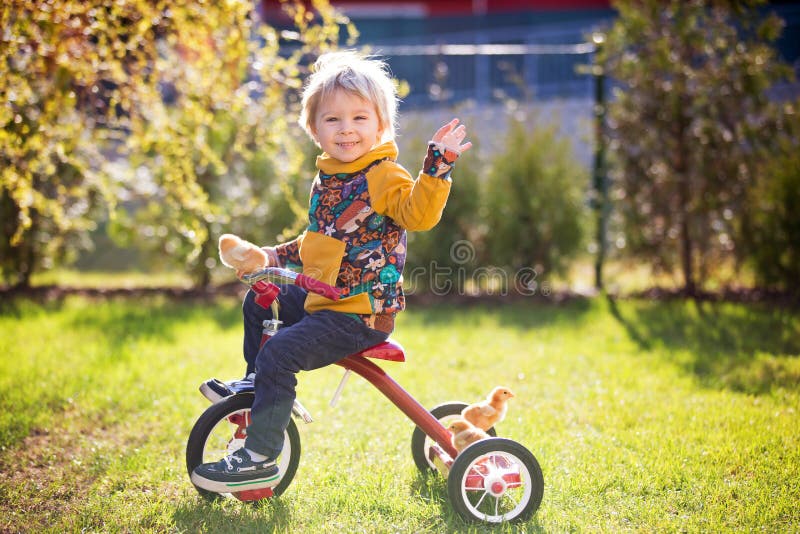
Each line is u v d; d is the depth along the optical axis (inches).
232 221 289.6
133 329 232.7
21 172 166.4
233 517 111.3
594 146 296.2
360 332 106.7
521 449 109.7
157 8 158.2
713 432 145.4
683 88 278.4
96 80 171.0
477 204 290.4
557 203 289.9
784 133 273.9
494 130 315.0
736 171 274.8
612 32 287.1
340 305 106.3
